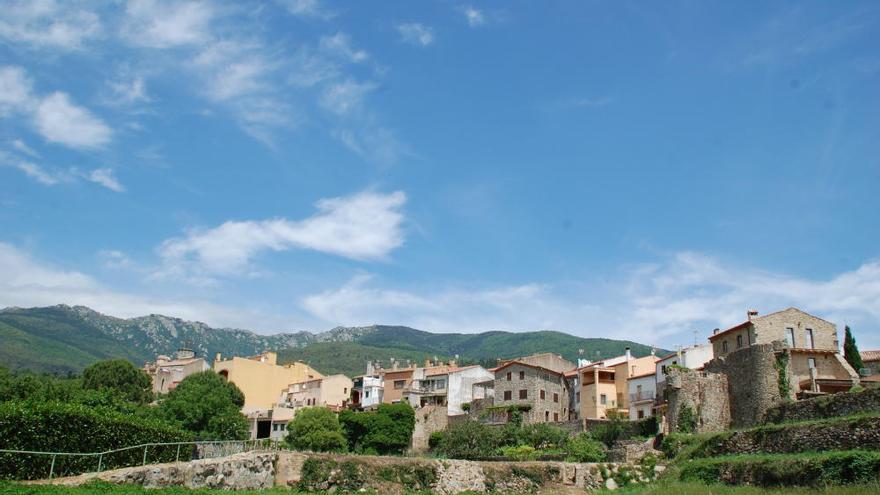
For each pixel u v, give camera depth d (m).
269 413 129.38
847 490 40.94
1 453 41.06
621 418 93.88
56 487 38.00
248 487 52.03
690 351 90.62
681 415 73.06
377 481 57.06
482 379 126.62
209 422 104.56
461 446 89.38
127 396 119.06
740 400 72.31
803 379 71.81
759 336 74.75
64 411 46.94
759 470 51.12
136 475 45.44
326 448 101.69
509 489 61.69
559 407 110.94
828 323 77.19
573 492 62.81
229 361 141.88
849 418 51.41
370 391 138.62
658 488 52.97
